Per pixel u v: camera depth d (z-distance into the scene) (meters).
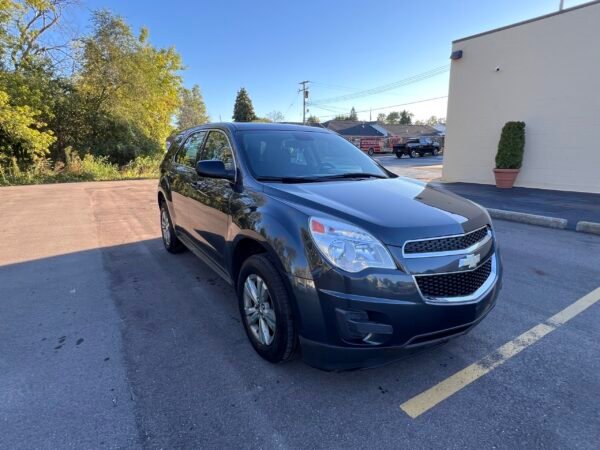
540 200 8.88
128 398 2.27
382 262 2.08
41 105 17.70
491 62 11.36
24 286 4.08
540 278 4.22
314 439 1.97
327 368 2.21
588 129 9.62
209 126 4.11
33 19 18.44
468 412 2.16
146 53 22.11
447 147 13.01
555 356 2.70
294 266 2.23
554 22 9.86
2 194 11.88
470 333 3.03
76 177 17.52
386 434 2.00
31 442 1.93
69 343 2.90
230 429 2.03
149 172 20.11
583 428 2.03
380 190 2.80
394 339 2.10
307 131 3.89
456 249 2.23
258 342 2.67
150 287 4.04
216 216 3.29
